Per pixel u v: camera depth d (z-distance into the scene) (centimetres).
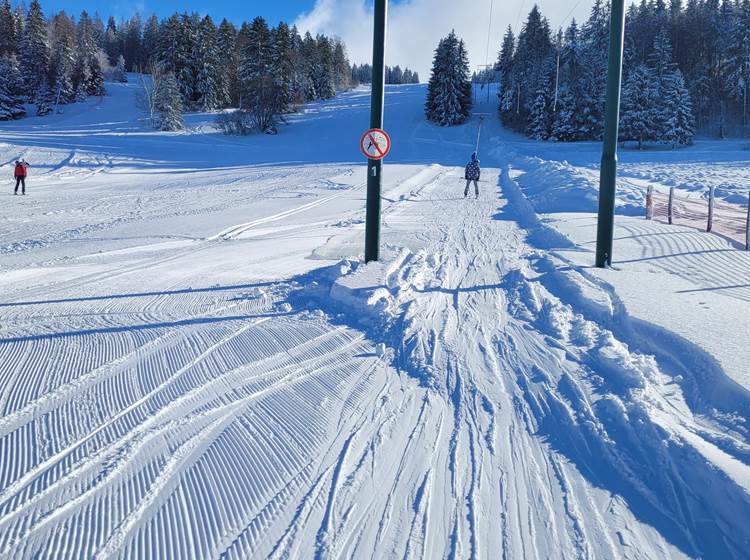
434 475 341
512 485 331
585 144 6306
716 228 1280
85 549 269
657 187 2280
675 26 7956
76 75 8744
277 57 7062
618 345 554
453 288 809
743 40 6888
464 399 449
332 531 287
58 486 321
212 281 845
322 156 4669
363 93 11462
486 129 7762
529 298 748
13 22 9512
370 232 898
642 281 773
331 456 361
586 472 346
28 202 2012
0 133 5312
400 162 3959
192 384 473
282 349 562
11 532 279
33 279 852
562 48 6900
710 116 7481
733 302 662
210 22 8188
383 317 653
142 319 654
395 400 448
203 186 2598
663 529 292
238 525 291
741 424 386
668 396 445
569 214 1542
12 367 502
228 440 380
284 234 1327
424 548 276
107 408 425
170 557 266
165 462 350
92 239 1234
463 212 1745
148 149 4797
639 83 6116
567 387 467
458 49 7844
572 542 282
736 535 283
